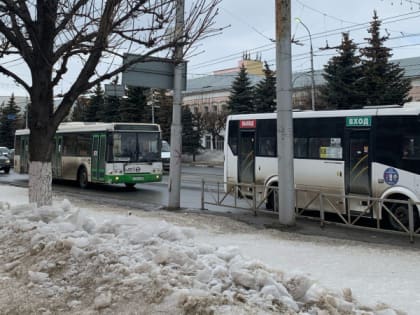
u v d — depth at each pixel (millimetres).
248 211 14766
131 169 20953
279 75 12062
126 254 5656
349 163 12555
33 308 4836
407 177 11383
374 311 4754
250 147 15344
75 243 6074
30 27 7699
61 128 24484
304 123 13641
